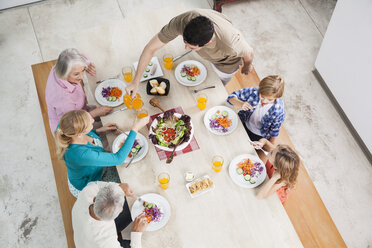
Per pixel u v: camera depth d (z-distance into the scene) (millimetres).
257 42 4160
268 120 2709
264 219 2143
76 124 2127
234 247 2061
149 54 2611
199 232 2111
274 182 2197
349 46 3150
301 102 3787
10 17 4344
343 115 3674
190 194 2211
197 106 2580
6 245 3121
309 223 2611
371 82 3016
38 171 3457
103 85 2711
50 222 3221
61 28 4270
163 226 2123
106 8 4383
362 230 3129
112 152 2406
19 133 3648
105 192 1886
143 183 2281
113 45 2912
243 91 2701
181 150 2389
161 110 2566
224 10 4383
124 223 2441
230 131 2453
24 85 3912
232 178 2262
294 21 4305
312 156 3496
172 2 4398
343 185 3346
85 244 1966
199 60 2799
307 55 4074
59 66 2418
